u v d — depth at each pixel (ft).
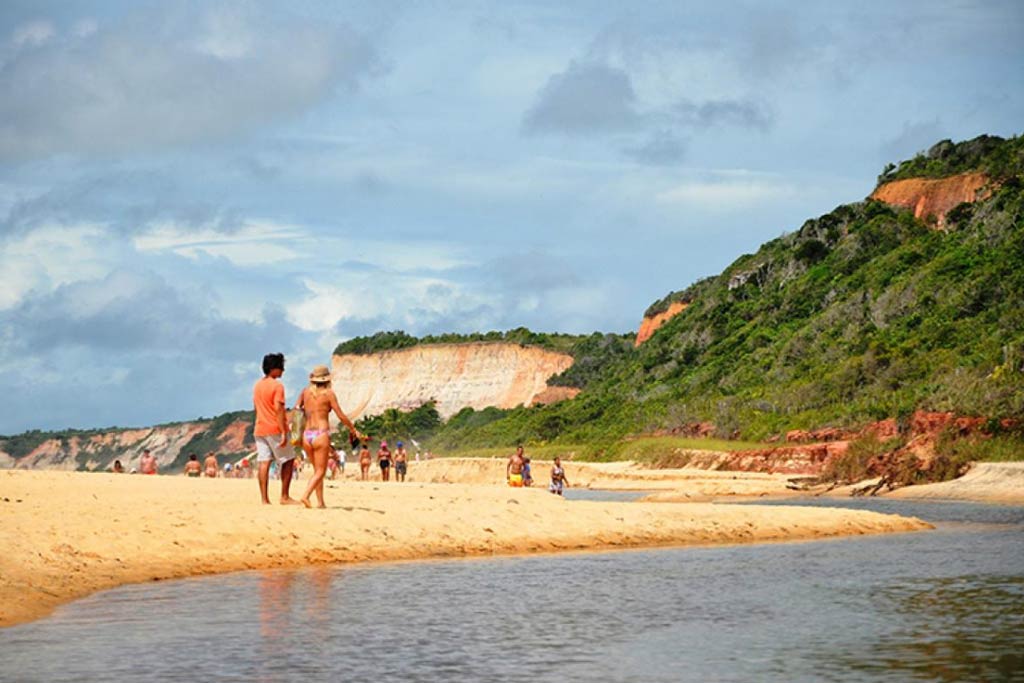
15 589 50.57
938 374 228.02
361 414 625.82
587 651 40.29
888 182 393.50
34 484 91.71
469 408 574.56
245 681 35.27
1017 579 59.00
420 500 87.61
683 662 38.45
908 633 43.24
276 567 62.59
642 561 67.92
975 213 317.22
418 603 50.70
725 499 186.50
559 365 580.30
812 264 371.15
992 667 36.88
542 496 97.09
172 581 56.70
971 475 172.14
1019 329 228.84
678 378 357.61
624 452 298.56
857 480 193.06
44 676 35.76
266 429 74.90
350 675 36.24
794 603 51.16
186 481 107.86
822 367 274.16
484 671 37.01
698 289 465.06
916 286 281.33
